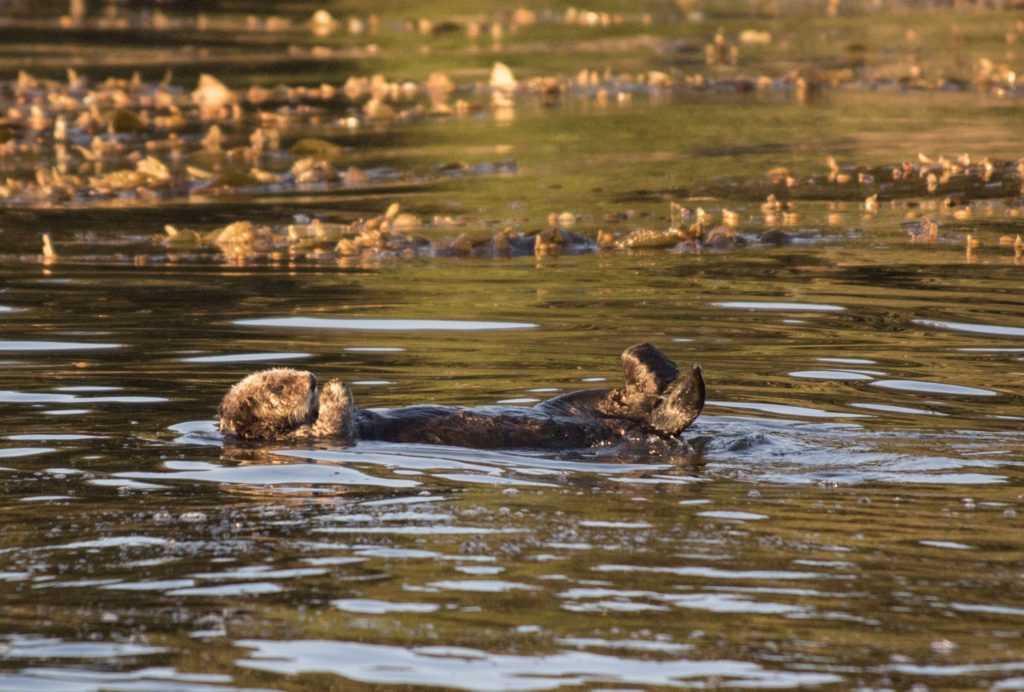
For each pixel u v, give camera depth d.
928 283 37.28
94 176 58.31
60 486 20.69
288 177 58.56
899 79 80.75
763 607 15.89
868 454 22.23
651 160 60.09
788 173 55.81
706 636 15.13
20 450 22.62
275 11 122.00
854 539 18.09
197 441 23.33
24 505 19.77
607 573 16.94
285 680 14.15
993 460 21.84
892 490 20.28
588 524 18.77
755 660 14.52
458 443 23.31
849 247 42.69
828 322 32.84
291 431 23.61
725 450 22.59
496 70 82.94
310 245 44.56
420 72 89.50
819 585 16.53
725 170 57.19
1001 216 47.00
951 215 47.34
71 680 14.20
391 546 17.94
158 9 123.88
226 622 15.60
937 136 63.22
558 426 23.38
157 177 56.56
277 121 73.62
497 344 30.75
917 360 29.00
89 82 82.88
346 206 52.25
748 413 25.02
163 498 20.09
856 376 27.73
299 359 29.31
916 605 15.92
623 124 69.75
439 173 59.03
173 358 29.39
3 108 74.44
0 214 50.75
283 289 37.66
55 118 73.50
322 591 16.45
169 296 36.59
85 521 19.05
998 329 31.84
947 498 19.88
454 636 15.17
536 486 20.70
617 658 14.58
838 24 109.31
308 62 92.88
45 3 127.50
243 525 18.84
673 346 30.48
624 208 50.25
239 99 79.50
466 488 20.58
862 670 14.26
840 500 19.81
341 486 20.70
